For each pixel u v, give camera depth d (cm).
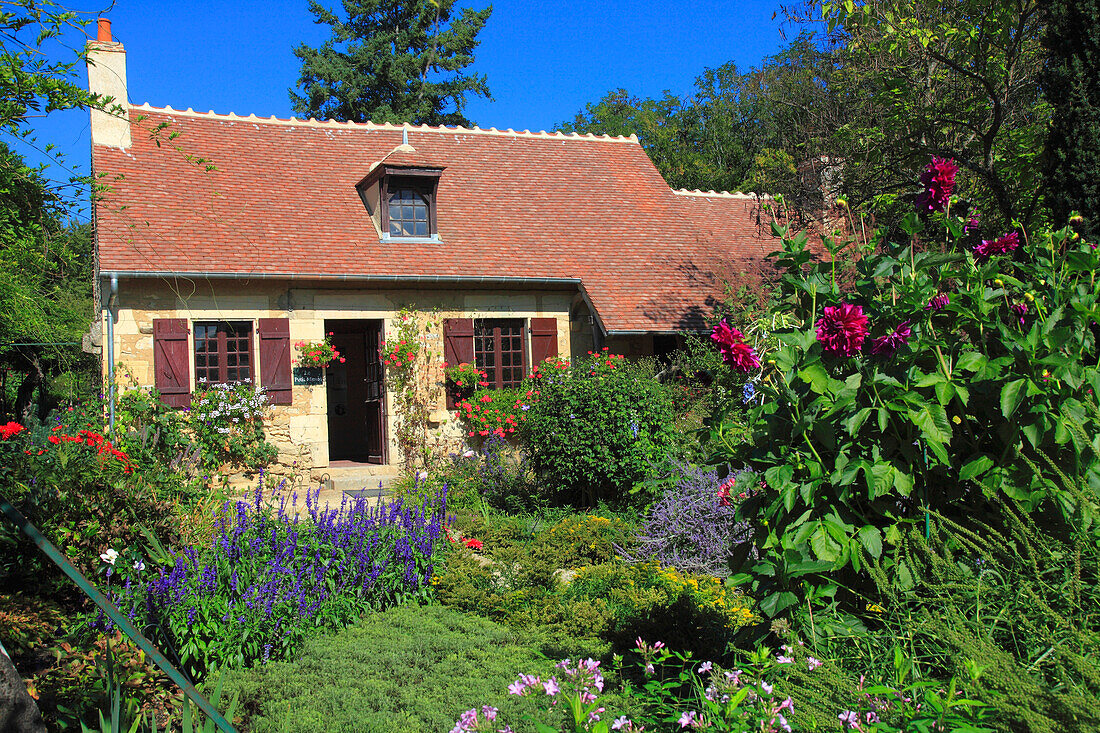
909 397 321
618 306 1410
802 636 322
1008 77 1144
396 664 476
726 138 3403
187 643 489
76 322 1568
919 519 332
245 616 503
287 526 609
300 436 1280
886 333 353
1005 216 1088
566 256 1488
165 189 1326
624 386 1022
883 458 335
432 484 1083
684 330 1391
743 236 1759
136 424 1136
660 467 961
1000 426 332
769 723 252
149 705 425
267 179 1441
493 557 723
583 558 748
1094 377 322
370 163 1570
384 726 389
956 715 243
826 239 387
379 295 1346
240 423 1221
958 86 1245
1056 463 333
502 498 1075
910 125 1252
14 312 949
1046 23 1045
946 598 303
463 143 1706
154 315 1194
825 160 1398
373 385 1445
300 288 1290
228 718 357
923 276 358
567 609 566
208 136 1483
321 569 579
